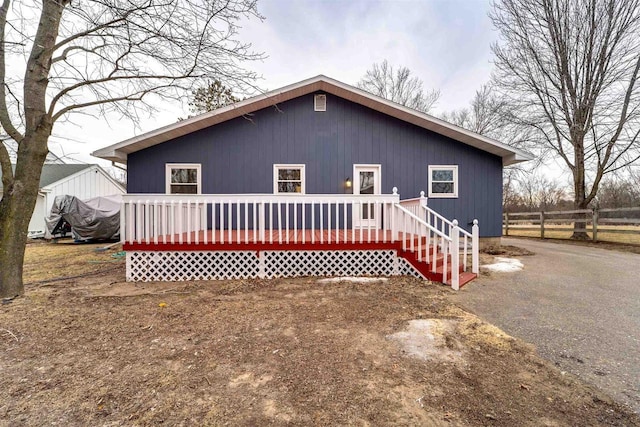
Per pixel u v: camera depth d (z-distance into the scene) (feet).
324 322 10.94
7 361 8.21
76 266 22.08
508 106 41.01
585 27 35.04
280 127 26.17
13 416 6.06
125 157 25.22
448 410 6.26
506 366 7.98
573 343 9.31
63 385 7.11
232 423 5.87
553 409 6.31
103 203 41.60
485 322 10.95
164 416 6.07
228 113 24.93
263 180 26.04
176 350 8.85
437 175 26.84
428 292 14.71
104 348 8.98
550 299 13.66
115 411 6.22
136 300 13.55
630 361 8.23
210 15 15.51
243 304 12.98
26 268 21.38
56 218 38.06
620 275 18.17
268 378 7.41
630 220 30.78
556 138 39.27
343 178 26.43
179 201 17.63
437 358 8.38
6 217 13.67
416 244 19.75
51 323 10.80
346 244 18.13
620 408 6.33
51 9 14.32
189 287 15.85
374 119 26.61
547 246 31.60
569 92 36.86
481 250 26.86
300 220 26.02
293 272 18.21
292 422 5.90
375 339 9.53
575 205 38.22
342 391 6.89
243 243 17.85
